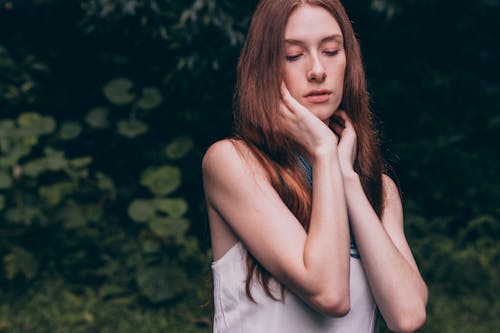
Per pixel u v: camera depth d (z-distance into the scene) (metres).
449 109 5.68
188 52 4.39
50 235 4.59
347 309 1.38
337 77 1.55
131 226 4.84
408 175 5.49
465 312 4.38
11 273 4.21
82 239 4.59
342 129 1.72
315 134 1.49
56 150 4.77
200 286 4.27
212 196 1.55
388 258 1.52
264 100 1.52
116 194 4.95
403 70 5.50
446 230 5.41
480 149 5.70
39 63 4.90
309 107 1.54
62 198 4.63
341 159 1.63
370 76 5.35
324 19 1.54
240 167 1.50
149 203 4.44
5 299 4.20
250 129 1.53
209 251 4.45
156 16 4.26
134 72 4.91
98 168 5.07
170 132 4.95
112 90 4.71
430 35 5.48
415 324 1.50
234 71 4.52
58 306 4.10
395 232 1.70
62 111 5.12
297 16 1.53
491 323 4.25
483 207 5.45
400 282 1.51
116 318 3.99
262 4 1.56
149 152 4.84
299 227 1.43
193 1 4.26
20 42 5.05
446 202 5.46
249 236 1.46
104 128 4.91
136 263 4.38
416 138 5.57
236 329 1.51
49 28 5.07
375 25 5.25
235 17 4.28
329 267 1.37
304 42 1.52
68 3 4.96
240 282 1.51
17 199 4.49
